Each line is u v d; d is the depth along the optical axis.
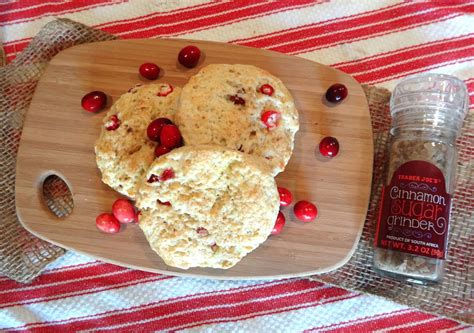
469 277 0.27
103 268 0.29
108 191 0.27
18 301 0.28
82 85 0.28
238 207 0.23
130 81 0.28
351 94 0.28
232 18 0.31
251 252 0.26
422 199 0.24
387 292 0.28
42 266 0.28
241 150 0.25
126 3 0.31
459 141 0.29
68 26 0.30
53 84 0.28
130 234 0.27
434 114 0.27
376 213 0.28
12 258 0.28
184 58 0.27
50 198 0.28
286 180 0.27
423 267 0.25
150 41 0.28
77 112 0.28
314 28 0.31
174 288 0.29
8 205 0.29
